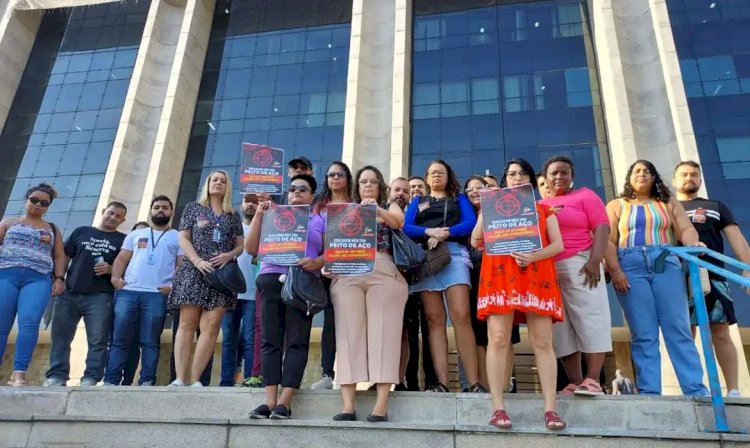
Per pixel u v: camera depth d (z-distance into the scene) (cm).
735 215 1609
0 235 617
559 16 2102
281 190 560
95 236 695
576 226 521
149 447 429
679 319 484
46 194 641
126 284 665
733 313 542
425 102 2025
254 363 650
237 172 2047
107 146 2136
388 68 2036
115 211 715
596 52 1969
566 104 1934
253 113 2153
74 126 2202
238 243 601
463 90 2025
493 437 398
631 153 1652
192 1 2259
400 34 2005
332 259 454
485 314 445
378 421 421
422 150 1939
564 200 537
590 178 1802
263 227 481
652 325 490
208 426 429
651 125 1755
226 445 421
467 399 445
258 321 662
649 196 549
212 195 620
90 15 2441
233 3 2395
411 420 444
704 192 1589
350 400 441
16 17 2352
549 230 460
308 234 498
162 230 714
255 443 419
